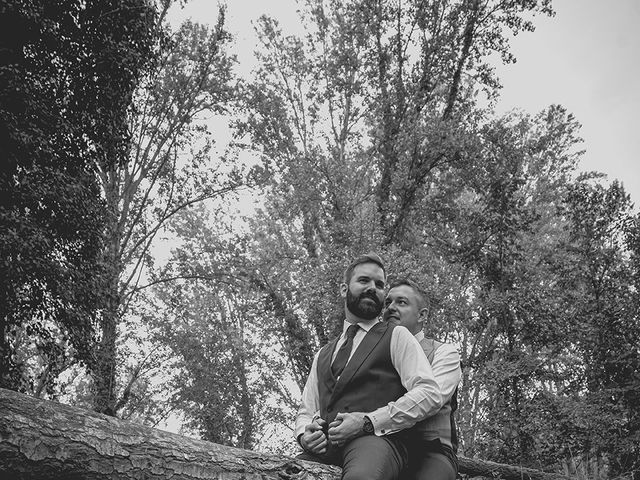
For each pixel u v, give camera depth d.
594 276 15.62
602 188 16.12
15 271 11.41
